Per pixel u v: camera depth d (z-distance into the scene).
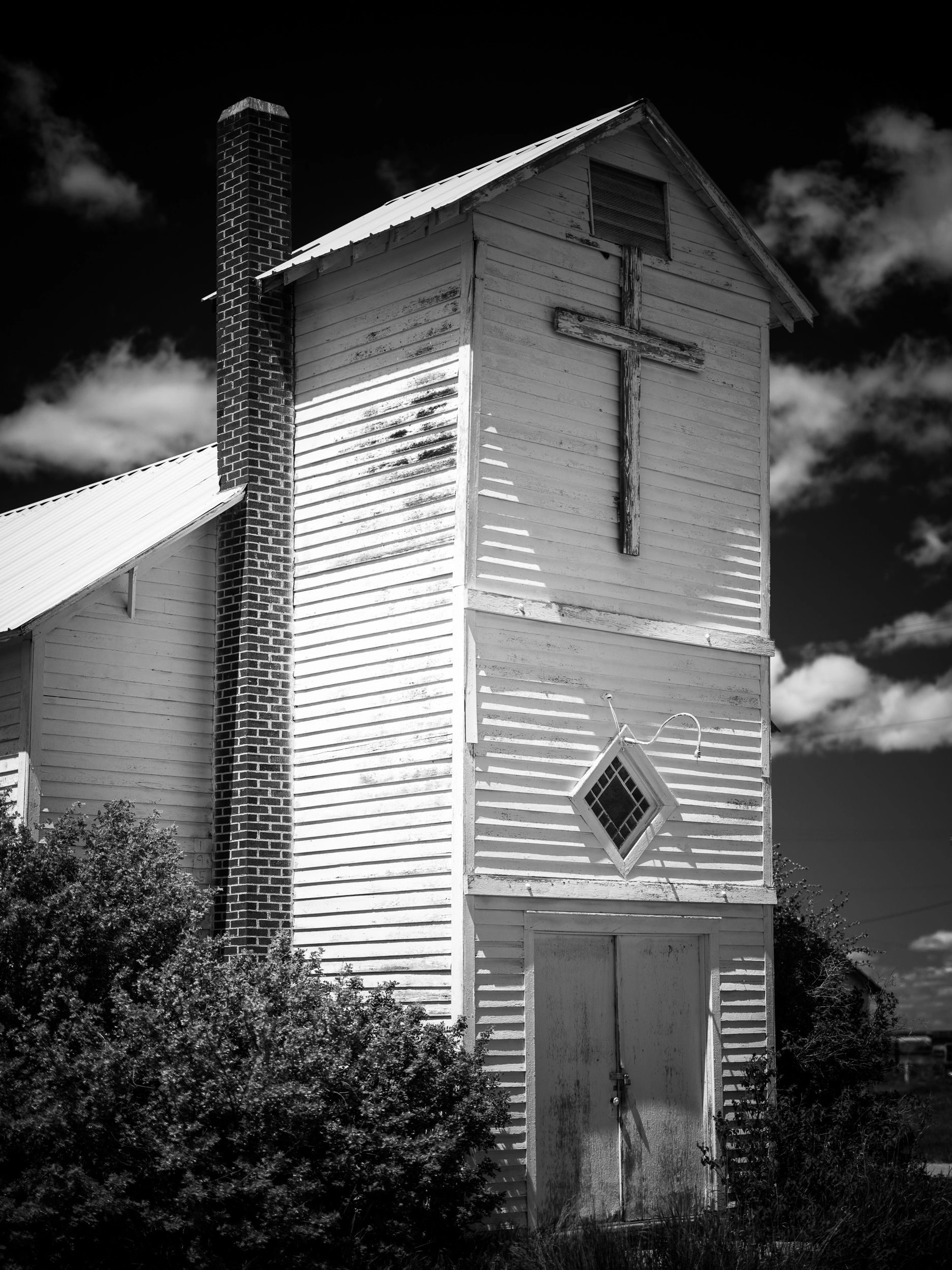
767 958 16.89
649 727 16.12
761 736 17.17
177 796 16.17
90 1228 11.17
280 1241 11.33
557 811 15.20
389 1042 12.63
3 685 15.74
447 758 14.75
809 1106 16.95
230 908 15.78
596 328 16.20
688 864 16.25
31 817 15.12
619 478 16.25
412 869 14.87
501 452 15.34
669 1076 15.86
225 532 16.77
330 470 16.53
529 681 15.20
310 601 16.45
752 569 17.36
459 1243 12.75
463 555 14.92
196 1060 11.56
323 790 15.88
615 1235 13.41
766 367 17.92
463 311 15.37
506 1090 14.22
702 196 17.38
